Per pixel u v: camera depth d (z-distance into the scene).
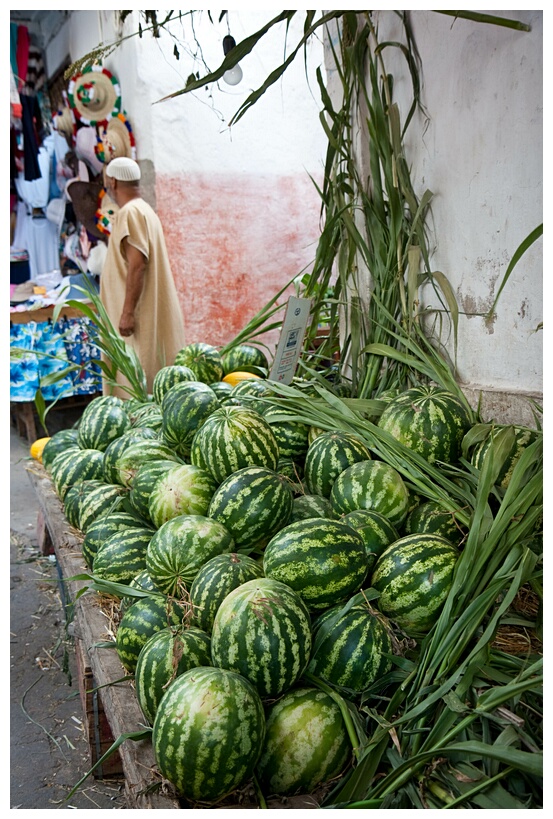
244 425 2.49
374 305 3.54
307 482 2.67
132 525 2.71
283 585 1.82
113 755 2.62
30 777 2.73
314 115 7.08
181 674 1.75
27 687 3.37
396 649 1.87
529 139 2.55
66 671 3.09
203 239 6.89
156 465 2.71
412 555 1.97
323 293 3.87
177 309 5.54
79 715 3.13
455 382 2.88
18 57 8.39
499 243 2.78
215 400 3.01
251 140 6.86
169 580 2.10
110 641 2.34
